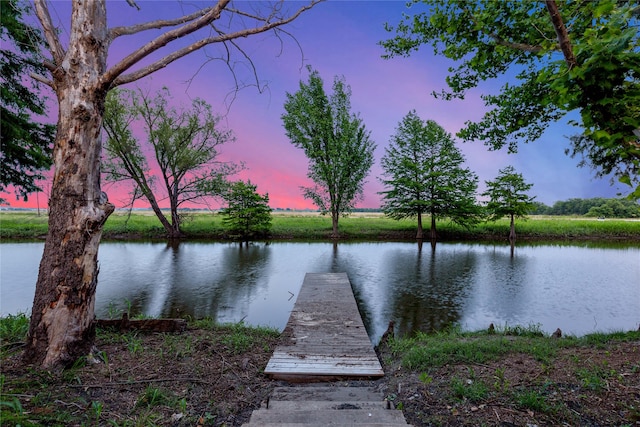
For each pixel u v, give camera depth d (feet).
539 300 34.99
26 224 93.40
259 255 65.67
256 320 28.22
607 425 8.58
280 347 17.99
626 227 103.40
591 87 7.22
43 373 10.93
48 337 11.63
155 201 90.38
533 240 98.63
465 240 96.84
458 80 22.04
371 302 34.17
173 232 91.45
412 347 17.80
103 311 29.91
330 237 97.81
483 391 10.41
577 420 8.81
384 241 92.43
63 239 11.91
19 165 34.12
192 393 11.09
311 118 93.45
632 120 6.84
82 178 12.05
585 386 10.55
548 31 10.87
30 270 47.24
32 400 9.23
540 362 13.33
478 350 15.20
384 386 12.85
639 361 12.91
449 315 30.01
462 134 22.90
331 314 25.59
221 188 90.84
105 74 11.89
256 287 39.91
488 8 12.39
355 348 18.20
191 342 15.94
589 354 14.34
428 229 105.19
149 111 84.74
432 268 53.26
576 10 9.86
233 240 90.33
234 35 13.74
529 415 9.11
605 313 30.83
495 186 93.61
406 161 98.43
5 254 60.85
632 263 58.95
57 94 12.10
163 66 13.09
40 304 11.75
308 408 10.41
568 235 102.01
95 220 12.17
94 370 11.76
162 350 14.55
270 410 9.45
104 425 8.55
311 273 44.55
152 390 10.50
